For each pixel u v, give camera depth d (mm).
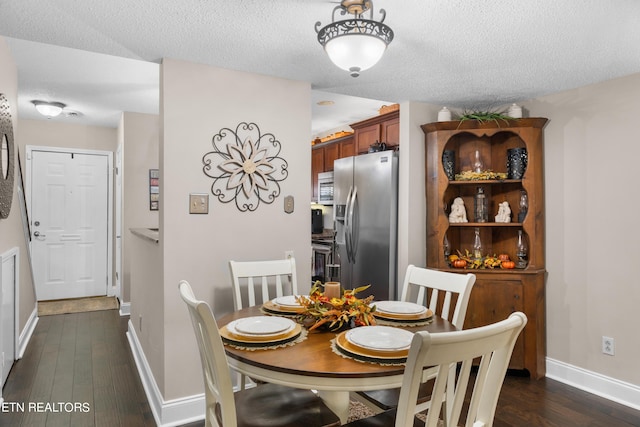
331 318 1709
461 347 1055
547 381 3086
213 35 2137
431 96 3270
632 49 2285
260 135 2734
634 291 2699
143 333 3131
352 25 1770
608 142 2824
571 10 1845
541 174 3193
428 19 1943
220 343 1326
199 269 2545
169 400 2424
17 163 3293
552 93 3164
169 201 2445
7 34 2127
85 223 5520
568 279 3070
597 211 2893
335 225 4320
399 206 3543
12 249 3059
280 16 1932
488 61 2477
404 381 1057
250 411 1606
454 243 3572
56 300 5371
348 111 4617
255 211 2736
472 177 3324
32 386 2857
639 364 2676
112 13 1904
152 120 4785
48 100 4113
